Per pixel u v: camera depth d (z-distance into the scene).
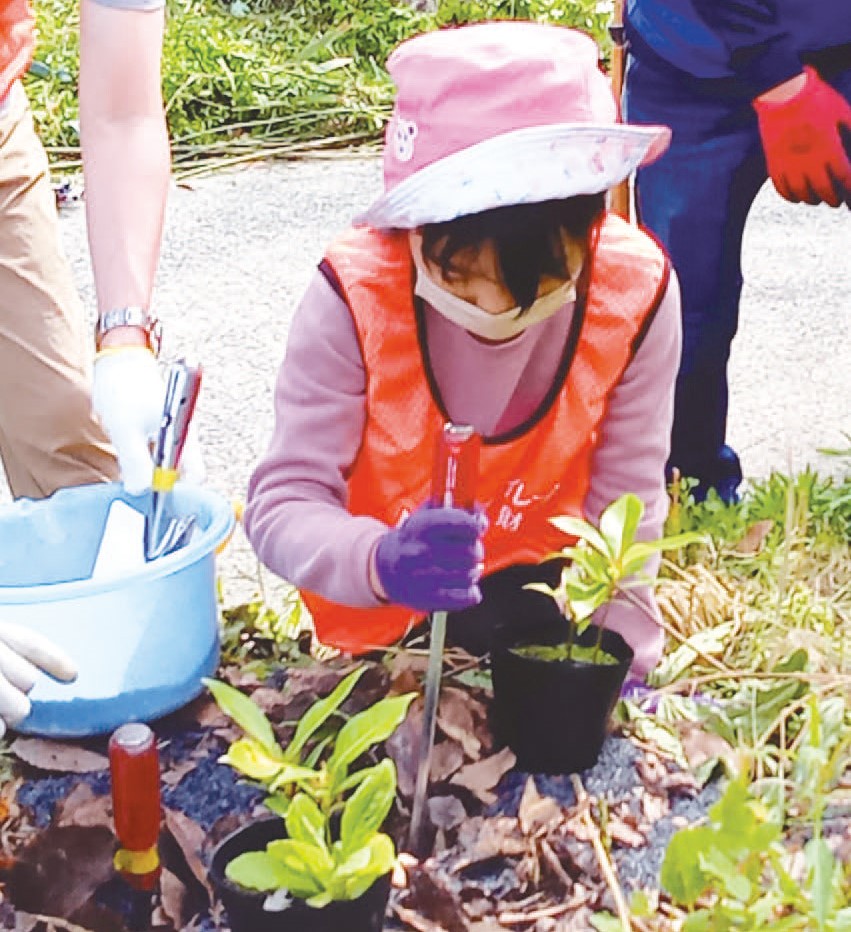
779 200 3.92
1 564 1.71
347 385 1.58
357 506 1.71
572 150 1.35
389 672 1.63
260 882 1.18
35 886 1.42
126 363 1.70
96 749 1.57
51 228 1.91
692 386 2.13
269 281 3.43
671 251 2.06
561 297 1.46
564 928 1.35
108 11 1.73
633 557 1.42
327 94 4.52
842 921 1.17
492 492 1.68
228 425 2.72
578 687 1.46
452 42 1.41
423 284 1.47
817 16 1.88
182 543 1.64
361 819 1.18
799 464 2.49
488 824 1.45
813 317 3.16
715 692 1.70
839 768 1.50
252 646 1.80
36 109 4.26
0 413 1.97
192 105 4.43
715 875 1.17
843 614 1.90
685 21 1.92
